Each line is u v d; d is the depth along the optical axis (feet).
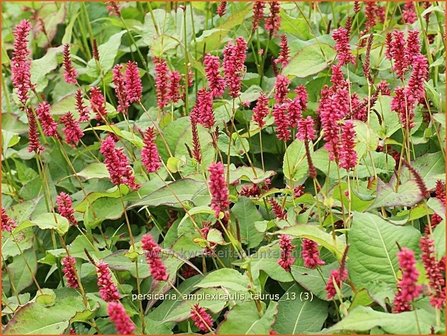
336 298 3.61
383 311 3.49
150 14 5.72
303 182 4.36
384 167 4.25
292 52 5.31
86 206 4.43
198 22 5.79
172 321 3.70
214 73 4.07
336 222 3.98
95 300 3.93
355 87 4.98
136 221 4.87
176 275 4.17
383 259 3.45
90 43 6.69
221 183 3.33
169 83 4.87
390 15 6.02
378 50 5.08
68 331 3.89
